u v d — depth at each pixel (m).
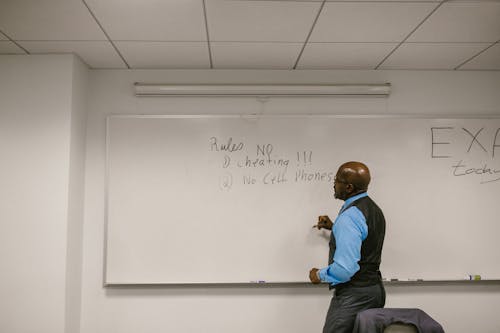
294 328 2.51
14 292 2.25
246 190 2.54
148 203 2.52
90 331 2.46
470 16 1.90
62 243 2.27
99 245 2.51
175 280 2.48
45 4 1.77
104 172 2.55
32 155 2.30
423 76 2.64
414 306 2.55
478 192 2.58
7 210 2.29
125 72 2.60
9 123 2.32
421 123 2.60
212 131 2.56
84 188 2.53
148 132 2.55
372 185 2.57
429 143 2.60
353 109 2.61
